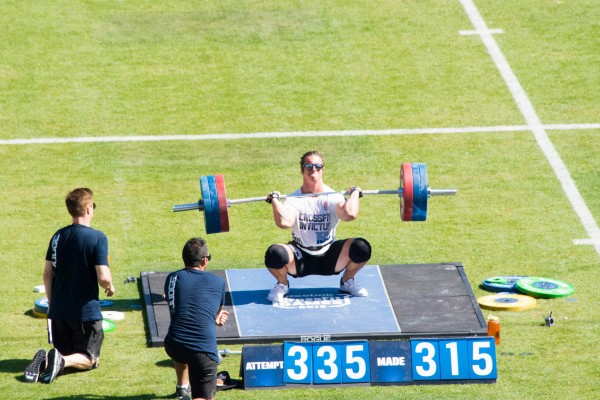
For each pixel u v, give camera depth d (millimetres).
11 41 38781
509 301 23281
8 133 33188
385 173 30953
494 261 25891
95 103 35062
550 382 19984
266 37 39250
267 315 22500
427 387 19734
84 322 20312
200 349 18281
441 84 36250
